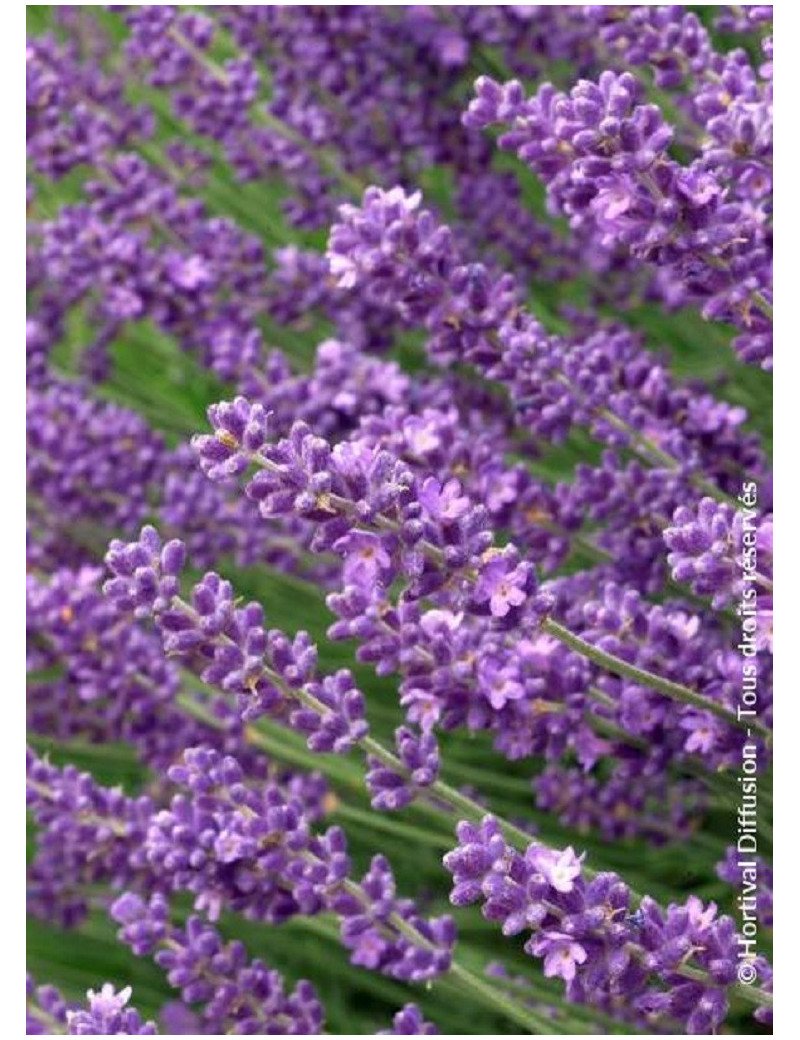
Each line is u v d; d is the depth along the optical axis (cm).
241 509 74
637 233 57
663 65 62
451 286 62
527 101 59
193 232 76
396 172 78
